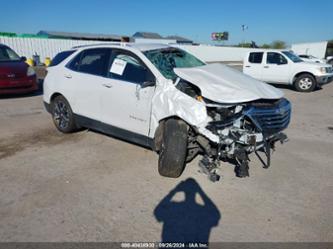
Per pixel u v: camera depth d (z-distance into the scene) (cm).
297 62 1102
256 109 319
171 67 395
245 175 332
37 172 366
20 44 2047
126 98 392
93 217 273
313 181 352
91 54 459
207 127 312
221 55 3903
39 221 265
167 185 337
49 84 517
